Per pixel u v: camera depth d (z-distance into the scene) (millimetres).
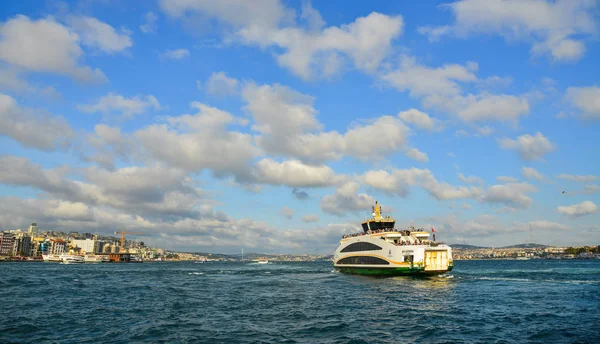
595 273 109188
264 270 162125
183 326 33969
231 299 53500
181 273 133750
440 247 74125
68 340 28906
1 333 31344
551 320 35812
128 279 98062
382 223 89000
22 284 78188
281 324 34719
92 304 48531
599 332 30672
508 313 39500
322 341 28203
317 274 120062
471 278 81812
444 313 39719
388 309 42438
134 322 36062
